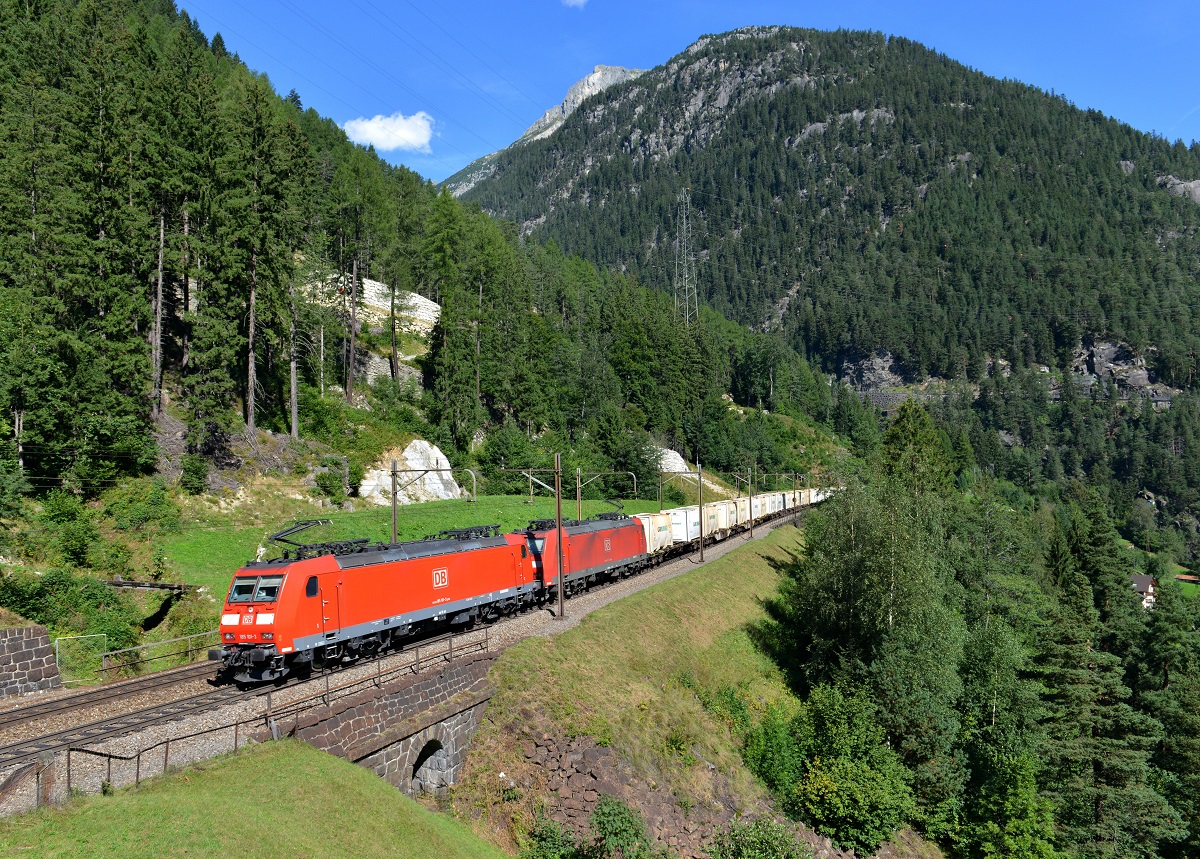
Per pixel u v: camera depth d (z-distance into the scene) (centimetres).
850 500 4506
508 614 3588
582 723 2655
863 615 3934
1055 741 3897
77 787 1571
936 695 3625
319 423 6341
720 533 6669
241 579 2389
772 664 4234
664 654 3597
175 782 1650
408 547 2941
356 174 8556
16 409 3994
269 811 1642
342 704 2045
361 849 1688
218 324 4956
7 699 2295
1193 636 5466
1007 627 4338
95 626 3089
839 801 3008
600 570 4425
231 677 2427
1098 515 6719
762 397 16875
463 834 2130
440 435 7531
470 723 2494
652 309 14200
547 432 9619
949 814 3409
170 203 5256
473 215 13262
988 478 6275
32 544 3484
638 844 2250
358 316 8675
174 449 4878
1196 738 4556
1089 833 3716
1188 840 4188
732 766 3091
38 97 5094
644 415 11294
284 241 5575
